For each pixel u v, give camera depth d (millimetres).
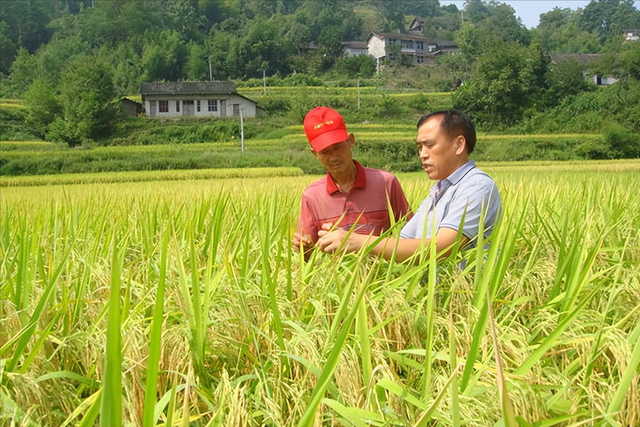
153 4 127438
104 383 1402
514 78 62125
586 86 63781
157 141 60500
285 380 2287
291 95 76625
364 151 44781
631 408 1948
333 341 2299
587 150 46219
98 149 50188
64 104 63094
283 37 111000
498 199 3484
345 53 111688
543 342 2062
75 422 2131
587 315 2752
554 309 2801
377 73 98625
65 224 4574
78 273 3336
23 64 90438
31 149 55000
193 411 2258
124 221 5430
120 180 33188
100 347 2373
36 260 3705
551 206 5352
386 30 144000
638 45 70000
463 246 3383
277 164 41250
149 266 3482
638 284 2969
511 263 3768
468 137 3527
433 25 153375
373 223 3838
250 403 2160
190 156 43844
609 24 152375
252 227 4199
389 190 3877
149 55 97500
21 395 2047
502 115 62156
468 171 3516
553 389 2217
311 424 1755
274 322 2510
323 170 39594
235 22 131250
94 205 7957
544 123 60062
